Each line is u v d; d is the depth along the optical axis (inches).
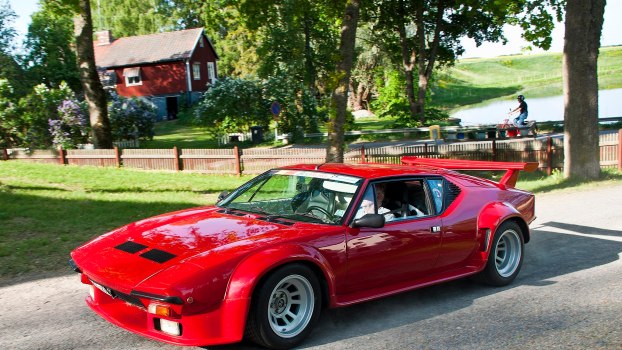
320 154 674.2
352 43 505.7
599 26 544.1
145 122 1171.9
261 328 156.4
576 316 195.3
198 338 149.4
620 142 624.7
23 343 167.3
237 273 153.3
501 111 2223.2
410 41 1472.7
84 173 659.4
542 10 623.8
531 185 553.3
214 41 2600.9
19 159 857.5
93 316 192.5
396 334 178.2
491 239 225.0
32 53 1451.8
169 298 143.6
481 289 231.6
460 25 1373.0
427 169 229.9
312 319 169.5
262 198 211.2
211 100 1262.3
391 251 193.0
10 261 259.8
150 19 3225.9
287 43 1359.5
